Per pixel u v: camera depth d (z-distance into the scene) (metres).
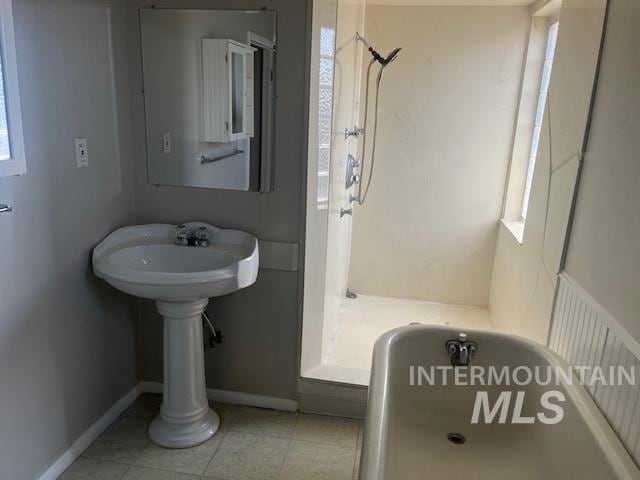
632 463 1.39
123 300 2.37
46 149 1.79
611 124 1.72
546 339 2.24
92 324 2.14
